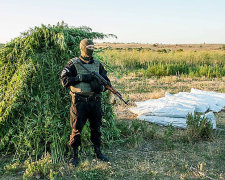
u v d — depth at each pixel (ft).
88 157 13.92
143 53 74.23
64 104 14.28
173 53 75.41
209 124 16.79
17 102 13.76
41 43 14.47
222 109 24.63
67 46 14.33
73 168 12.60
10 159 13.65
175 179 11.88
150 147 15.51
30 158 13.34
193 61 70.79
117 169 12.68
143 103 25.00
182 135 17.17
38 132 13.62
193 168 12.70
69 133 13.93
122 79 43.16
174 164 13.32
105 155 14.25
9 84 14.53
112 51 78.02
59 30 14.62
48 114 13.69
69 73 11.84
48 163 12.31
